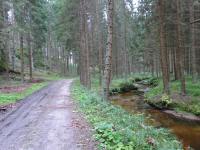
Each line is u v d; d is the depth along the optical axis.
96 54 51.97
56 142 9.56
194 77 29.39
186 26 30.02
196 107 20.27
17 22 36.47
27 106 18.55
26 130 11.48
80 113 14.73
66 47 43.12
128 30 57.50
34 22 40.22
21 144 9.47
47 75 62.25
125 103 26.11
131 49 63.06
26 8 38.16
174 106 21.86
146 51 50.34
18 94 25.30
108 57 17.03
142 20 31.52
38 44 46.38
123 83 39.53
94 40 47.41
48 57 80.88
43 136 10.41
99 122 11.64
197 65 37.09
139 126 12.25
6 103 19.59
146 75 62.34
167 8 26.61
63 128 11.55
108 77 17.39
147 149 8.73
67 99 21.75
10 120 13.80
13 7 35.78
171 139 12.09
